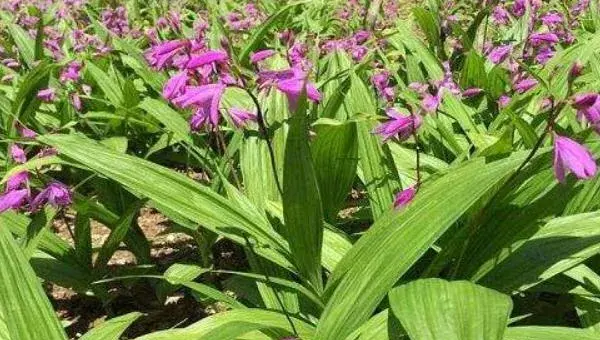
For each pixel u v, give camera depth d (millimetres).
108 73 4770
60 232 3895
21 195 2256
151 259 3475
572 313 2564
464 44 4434
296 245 1997
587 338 1715
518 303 2420
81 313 3061
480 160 1942
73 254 2852
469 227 2004
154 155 4344
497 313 1477
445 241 2346
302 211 1893
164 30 5363
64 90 4332
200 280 3193
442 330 1465
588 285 2113
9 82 5066
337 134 2443
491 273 2084
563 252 2031
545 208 2018
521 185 2133
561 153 1588
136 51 4754
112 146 3684
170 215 2781
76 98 4027
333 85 3621
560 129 2455
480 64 3727
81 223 2756
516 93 3145
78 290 2816
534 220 2035
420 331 1479
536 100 3051
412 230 1789
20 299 1694
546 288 2184
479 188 1771
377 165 2494
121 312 3031
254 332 1979
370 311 1651
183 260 3445
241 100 2996
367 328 1848
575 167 1563
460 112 3037
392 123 1953
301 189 1845
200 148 3404
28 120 4055
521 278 2023
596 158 2158
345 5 7164
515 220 2080
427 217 1797
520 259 2068
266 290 2291
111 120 4012
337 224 3115
